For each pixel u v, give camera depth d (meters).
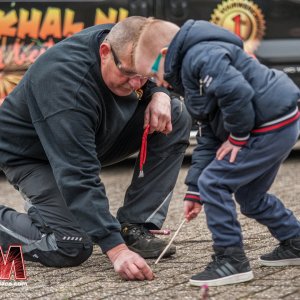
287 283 7.81
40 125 8.59
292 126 7.77
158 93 9.45
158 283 8.11
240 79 7.36
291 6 17.14
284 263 8.50
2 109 9.34
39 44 16.20
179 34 7.57
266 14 17.06
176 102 9.71
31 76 8.66
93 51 8.61
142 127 9.59
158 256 9.27
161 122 9.29
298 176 15.80
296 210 12.17
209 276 7.84
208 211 7.80
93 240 8.36
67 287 8.19
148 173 9.57
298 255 8.45
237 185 7.80
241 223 11.12
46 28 16.22
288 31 17.16
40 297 7.87
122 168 18.03
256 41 17.06
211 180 7.76
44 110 8.45
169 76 7.69
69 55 8.57
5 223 9.29
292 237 8.44
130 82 8.53
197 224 11.35
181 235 10.62
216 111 7.73
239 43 7.73
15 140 9.29
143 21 8.33
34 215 9.13
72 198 8.33
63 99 8.38
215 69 7.34
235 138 7.68
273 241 9.84
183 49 7.57
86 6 16.34
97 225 8.26
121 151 9.81
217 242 7.86
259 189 8.16
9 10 16.09
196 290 7.76
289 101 7.68
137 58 7.85
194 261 9.06
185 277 8.30
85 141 8.38
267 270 8.38
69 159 8.34
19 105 9.12
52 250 9.01
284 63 17.16
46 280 8.53
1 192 15.55
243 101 7.38
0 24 16.09
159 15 16.73
